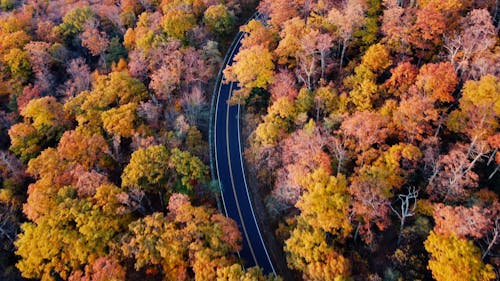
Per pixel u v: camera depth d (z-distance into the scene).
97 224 57.34
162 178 67.00
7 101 103.44
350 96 65.56
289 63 81.44
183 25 95.50
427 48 68.88
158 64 90.31
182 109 84.38
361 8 71.75
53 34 111.88
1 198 71.12
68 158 70.69
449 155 52.56
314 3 83.44
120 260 56.34
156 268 57.59
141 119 78.56
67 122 83.81
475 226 41.94
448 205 46.56
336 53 81.19
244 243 64.00
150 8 117.38
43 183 65.25
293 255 51.12
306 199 50.81
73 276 54.00
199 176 65.06
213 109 89.69
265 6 95.56
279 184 61.66
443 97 56.69
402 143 53.84
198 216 55.34
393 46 68.75
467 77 59.75
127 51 104.50
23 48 106.31
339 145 58.28
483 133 50.75
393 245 53.19
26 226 59.53
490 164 54.91
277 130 66.25
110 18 112.88
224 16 99.88
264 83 76.50
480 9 66.38
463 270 40.53
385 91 63.81
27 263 56.66
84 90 93.38
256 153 71.44
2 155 76.00
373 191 49.06
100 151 73.44
